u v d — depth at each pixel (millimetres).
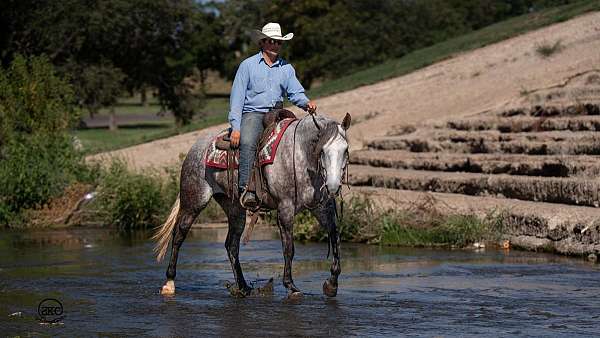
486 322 9180
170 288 11281
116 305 10461
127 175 20719
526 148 18344
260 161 10617
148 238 17766
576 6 36688
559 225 14375
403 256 14484
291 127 10594
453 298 10578
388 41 59344
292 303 10406
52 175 20984
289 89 11016
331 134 9938
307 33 65625
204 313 9891
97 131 62844
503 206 15766
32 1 38500
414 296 10750
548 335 8562
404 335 8648
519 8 62844
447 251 15070
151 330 9055
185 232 11461
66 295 11203
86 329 9148
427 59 35719
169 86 51875
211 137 11469
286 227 10508
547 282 11625
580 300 10352
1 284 12102
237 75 10922
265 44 10875
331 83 38562
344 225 16719
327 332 8828
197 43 83250
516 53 29312
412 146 21938
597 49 25766
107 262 14289
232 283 11852
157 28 45750
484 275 12297
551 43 28406
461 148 20359
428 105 26547
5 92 24031
